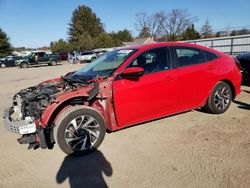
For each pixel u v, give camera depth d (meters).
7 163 3.84
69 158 3.92
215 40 25.41
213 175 3.25
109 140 4.44
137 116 4.44
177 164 3.56
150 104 4.50
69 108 3.90
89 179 3.34
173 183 3.13
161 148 4.05
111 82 4.14
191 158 3.69
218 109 5.44
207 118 5.29
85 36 78.12
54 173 3.52
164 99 4.65
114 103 4.16
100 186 3.18
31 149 4.26
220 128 4.73
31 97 3.98
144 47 4.61
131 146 4.18
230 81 5.53
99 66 4.77
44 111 3.77
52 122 3.92
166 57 4.71
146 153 3.93
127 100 4.26
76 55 36.66
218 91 5.39
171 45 4.84
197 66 5.02
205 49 5.31
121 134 4.66
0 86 12.50
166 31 78.94
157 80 4.49
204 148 3.97
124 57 4.48
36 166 3.72
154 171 3.42
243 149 3.88
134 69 4.07
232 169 3.37
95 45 76.00
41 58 31.03
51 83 4.82
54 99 3.81
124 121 4.32
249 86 8.48
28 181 3.36
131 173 3.41
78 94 3.93
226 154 3.76
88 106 4.02
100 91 4.06
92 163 3.74
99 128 4.07
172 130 4.73
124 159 3.79
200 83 5.05
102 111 4.20
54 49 83.44
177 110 4.92
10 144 4.52
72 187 3.19
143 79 4.37
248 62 7.95
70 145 3.89
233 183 3.08
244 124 4.89
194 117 5.38
